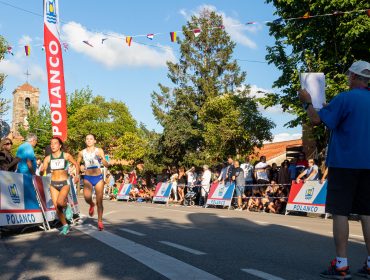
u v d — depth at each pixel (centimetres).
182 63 4416
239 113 3144
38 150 5716
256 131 3188
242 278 434
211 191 1903
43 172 834
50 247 648
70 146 4828
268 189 1606
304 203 1388
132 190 2711
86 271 476
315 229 917
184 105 4212
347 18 1934
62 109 1446
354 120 444
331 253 600
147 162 4066
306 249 635
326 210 454
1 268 498
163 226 944
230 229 900
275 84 2294
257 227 950
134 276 446
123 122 5628
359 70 461
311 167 1430
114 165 5119
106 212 1400
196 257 551
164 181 2516
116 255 565
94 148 877
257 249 630
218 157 3275
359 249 643
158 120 4553
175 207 1802
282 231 875
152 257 546
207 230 873
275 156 4303
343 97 449
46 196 966
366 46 2011
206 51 4388
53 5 1446
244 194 1736
